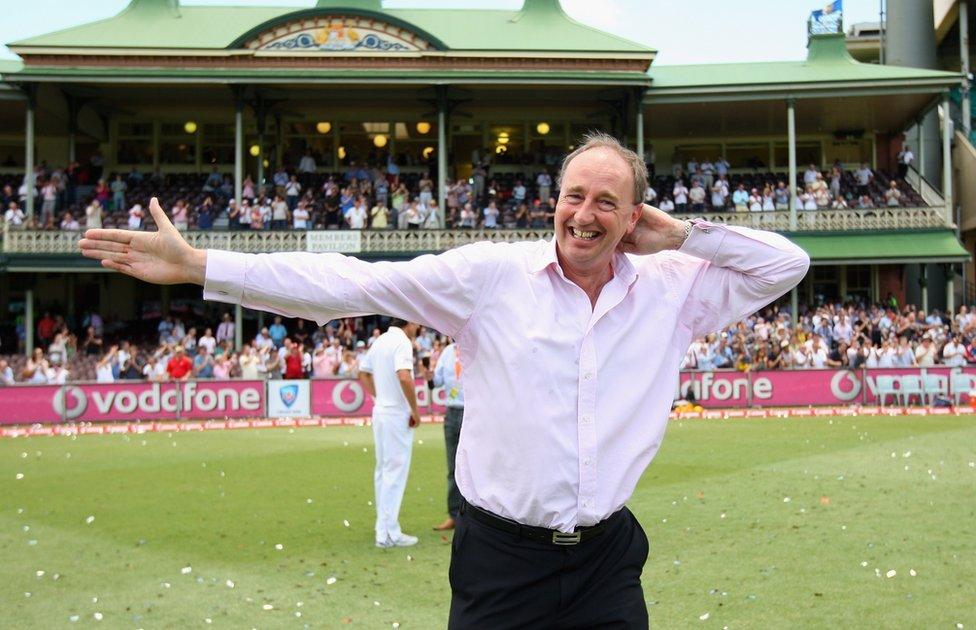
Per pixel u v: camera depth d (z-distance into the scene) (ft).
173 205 110.11
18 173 119.75
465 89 111.04
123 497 35.50
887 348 81.87
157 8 120.47
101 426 70.38
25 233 100.83
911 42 135.33
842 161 126.72
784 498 32.60
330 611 20.01
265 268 9.64
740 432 57.21
